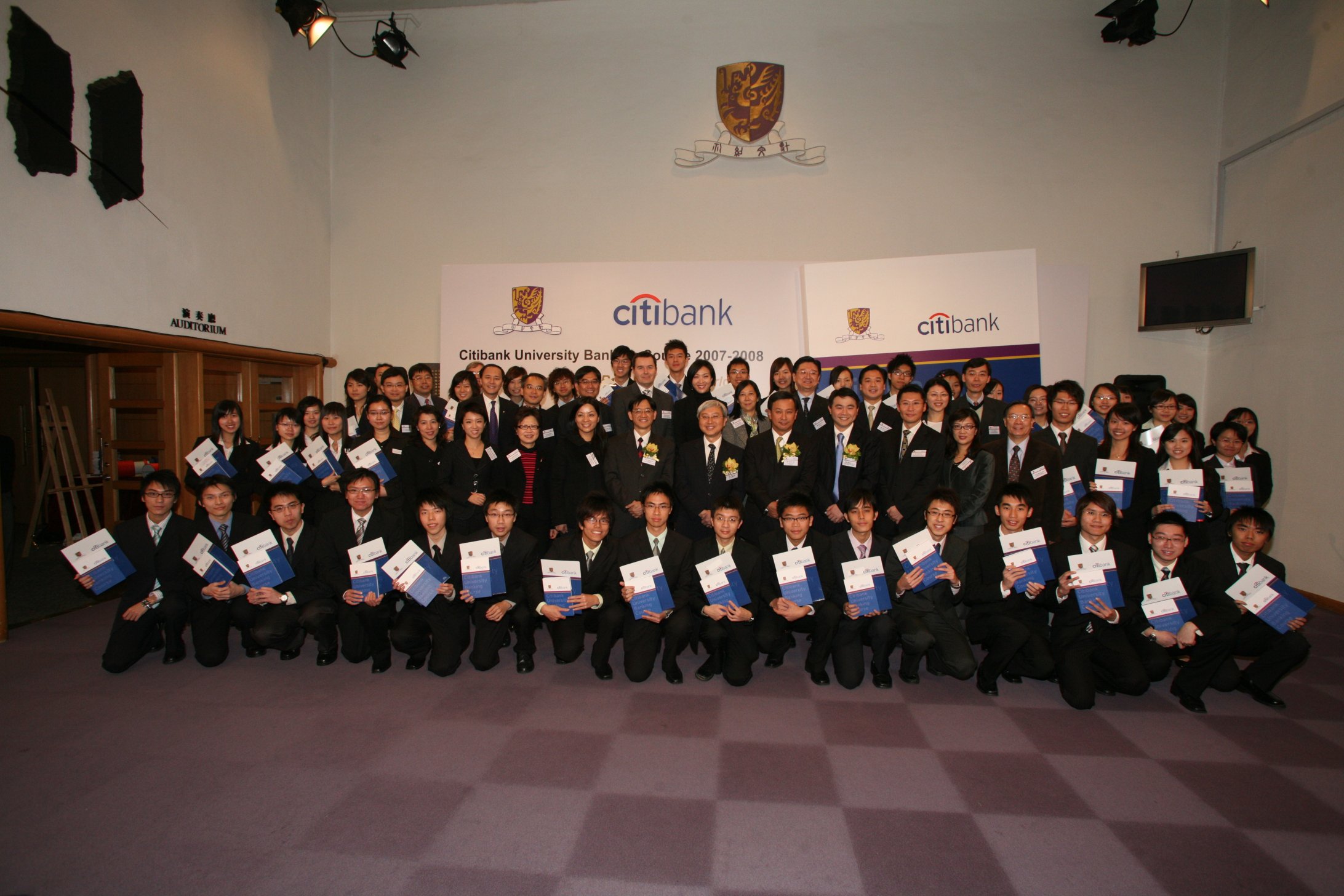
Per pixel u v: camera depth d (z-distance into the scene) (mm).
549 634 4023
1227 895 1839
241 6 5633
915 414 3924
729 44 6387
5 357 6176
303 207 6414
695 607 3381
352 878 1865
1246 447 4625
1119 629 3189
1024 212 6219
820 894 1821
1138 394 5531
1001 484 3871
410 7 6629
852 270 5758
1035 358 5551
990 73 6215
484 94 6629
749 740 2660
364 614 3326
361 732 2705
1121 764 2506
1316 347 4941
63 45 4109
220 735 2672
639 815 2160
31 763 2449
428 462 4395
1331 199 4855
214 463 4191
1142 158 6129
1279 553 5207
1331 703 3068
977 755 2561
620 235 6527
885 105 6285
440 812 2168
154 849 1981
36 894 1804
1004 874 1902
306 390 6523
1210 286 5645
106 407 5145
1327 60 4887
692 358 5996
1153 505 3879
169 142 4914
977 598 3283
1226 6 5984
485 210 6652
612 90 6508
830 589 3318
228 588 3379
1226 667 3195
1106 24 6109
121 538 3396
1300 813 2217
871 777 2398
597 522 3295
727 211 6438
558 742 2629
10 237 3840
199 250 5203
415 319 6742
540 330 6066
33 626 4020
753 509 4016
